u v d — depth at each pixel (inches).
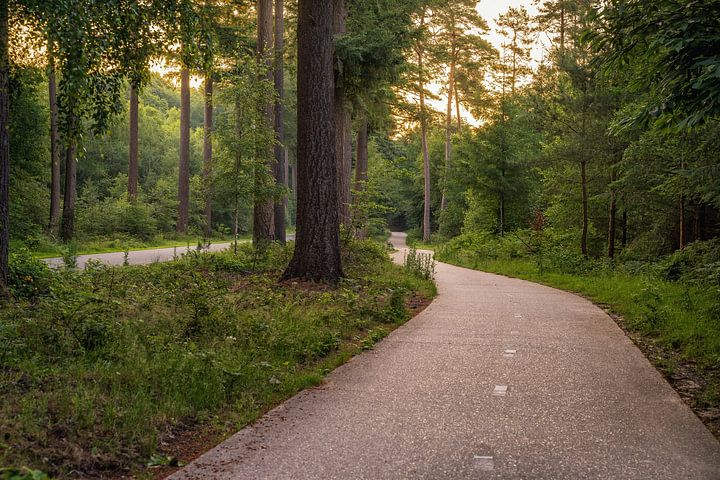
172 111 3750.0
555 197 1069.1
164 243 1526.8
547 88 922.1
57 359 240.7
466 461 164.1
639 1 257.9
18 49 376.5
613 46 280.8
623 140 788.6
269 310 390.0
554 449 172.9
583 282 717.3
